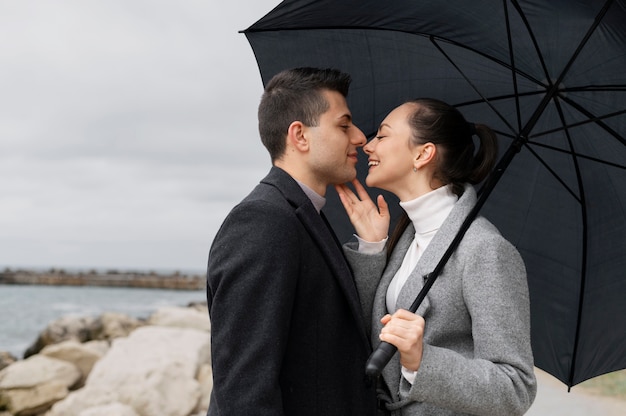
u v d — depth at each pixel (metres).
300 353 2.06
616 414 8.59
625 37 2.14
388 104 2.65
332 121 2.27
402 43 2.54
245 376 1.90
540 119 2.48
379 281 2.40
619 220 2.48
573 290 2.57
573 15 2.15
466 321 2.18
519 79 2.42
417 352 1.93
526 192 2.58
